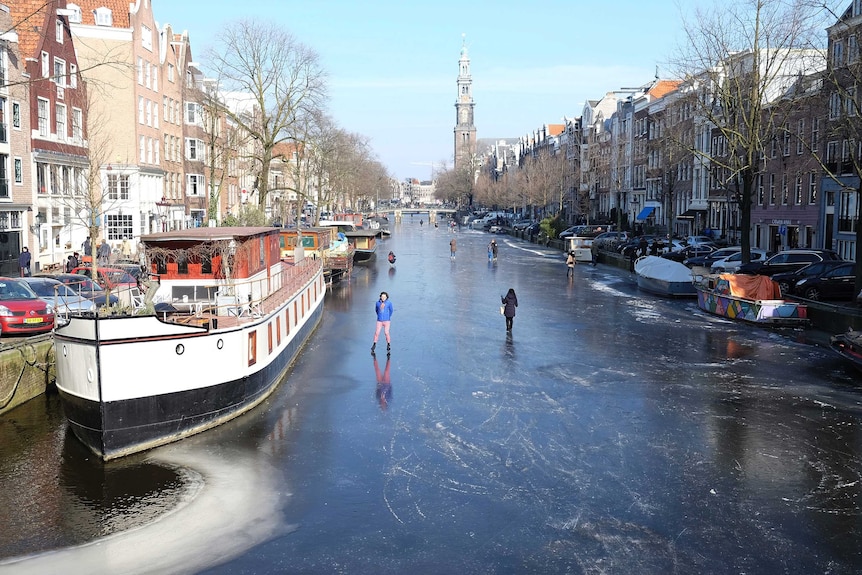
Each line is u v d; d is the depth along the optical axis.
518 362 23.61
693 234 70.56
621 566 11.02
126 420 14.98
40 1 39.28
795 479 14.22
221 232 20.36
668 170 56.69
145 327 15.05
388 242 92.62
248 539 11.83
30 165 37.78
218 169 70.62
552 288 43.56
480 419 17.73
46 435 16.45
